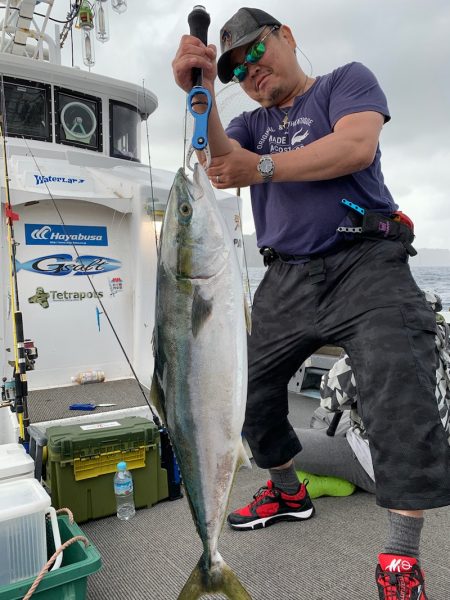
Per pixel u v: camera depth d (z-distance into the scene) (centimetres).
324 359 527
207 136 153
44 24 478
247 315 154
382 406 173
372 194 204
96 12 482
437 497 164
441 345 207
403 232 201
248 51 201
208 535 147
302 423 441
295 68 209
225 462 146
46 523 213
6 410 331
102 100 485
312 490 294
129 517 280
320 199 203
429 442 167
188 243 146
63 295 390
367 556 234
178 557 240
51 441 269
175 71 157
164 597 210
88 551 186
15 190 360
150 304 408
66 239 391
